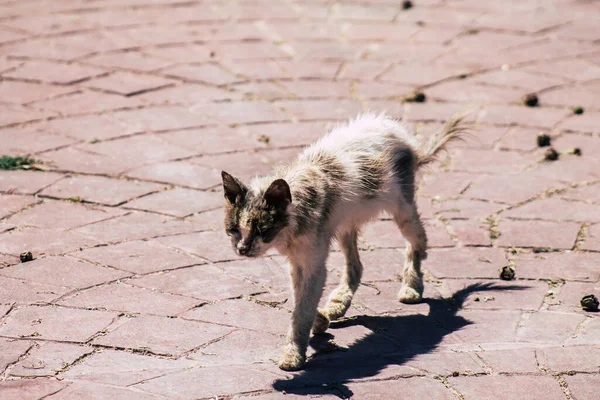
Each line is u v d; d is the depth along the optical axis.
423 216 8.77
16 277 7.15
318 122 10.98
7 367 5.77
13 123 10.59
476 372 5.87
